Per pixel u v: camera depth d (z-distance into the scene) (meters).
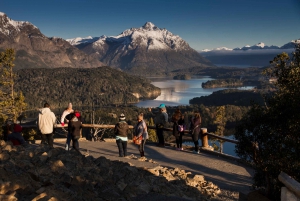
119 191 5.22
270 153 5.54
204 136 13.13
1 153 5.15
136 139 10.63
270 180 5.94
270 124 5.56
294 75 5.61
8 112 22.94
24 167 4.85
